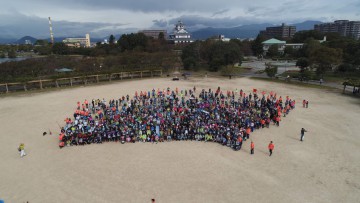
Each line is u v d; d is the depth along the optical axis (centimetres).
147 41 15725
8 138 3994
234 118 4356
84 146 3678
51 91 7362
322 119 4788
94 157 3331
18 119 4878
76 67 10075
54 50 17350
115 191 2605
